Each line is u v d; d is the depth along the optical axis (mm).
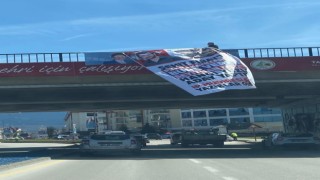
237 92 35781
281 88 33875
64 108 47719
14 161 20688
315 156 22078
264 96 38781
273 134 30891
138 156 24766
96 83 29781
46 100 37531
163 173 14891
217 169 15914
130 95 35750
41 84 29547
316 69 30500
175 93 35312
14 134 154250
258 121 158625
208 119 164500
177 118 171750
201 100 40625
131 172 15445
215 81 27984
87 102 40031
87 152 25344
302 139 28469
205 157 22984
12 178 14156
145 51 29656
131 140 24609
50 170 16781
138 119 177125
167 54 29328
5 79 29312
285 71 30391
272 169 15500
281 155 23375
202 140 39375
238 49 30031
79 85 29766
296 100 43594
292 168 15719
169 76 28531
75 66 29656
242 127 126938
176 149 35156
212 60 28891
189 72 28453
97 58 29781
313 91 36219
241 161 19562
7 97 34562
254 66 30188
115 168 17078
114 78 29797
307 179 12539
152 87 31453
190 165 17891
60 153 27406
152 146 44500
